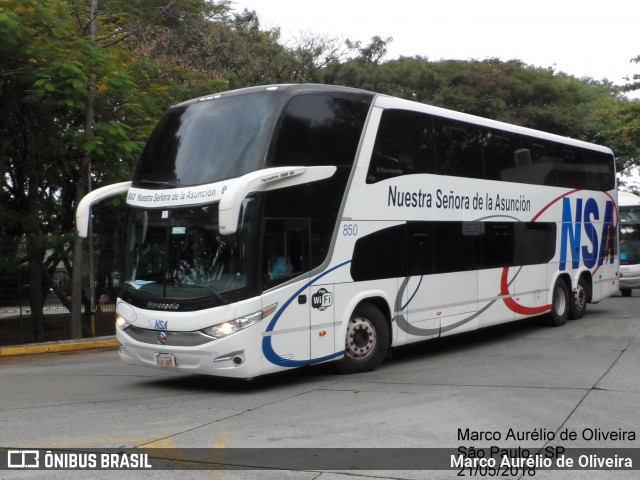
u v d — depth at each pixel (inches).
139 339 402.3
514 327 657.0
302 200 399.9
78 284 679.1
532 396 363.3
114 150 630.5
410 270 467.5
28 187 784.3
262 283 378.6
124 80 634.8
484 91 1627.7
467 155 524.1
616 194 759.7
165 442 290.7
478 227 532.1
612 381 400.8
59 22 611.8
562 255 650.2
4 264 676.7
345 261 422.6
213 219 382.9
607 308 828.6
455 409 336.8
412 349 550.9
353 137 431.5
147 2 890.1
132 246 416.5
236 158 388.5
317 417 327.9
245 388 406.6
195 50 1096.8
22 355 611.2
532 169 605.6
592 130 1619.1
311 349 403.2
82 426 323.3
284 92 398.0
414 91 1521.9
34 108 690.2
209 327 374.9
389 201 453.1
